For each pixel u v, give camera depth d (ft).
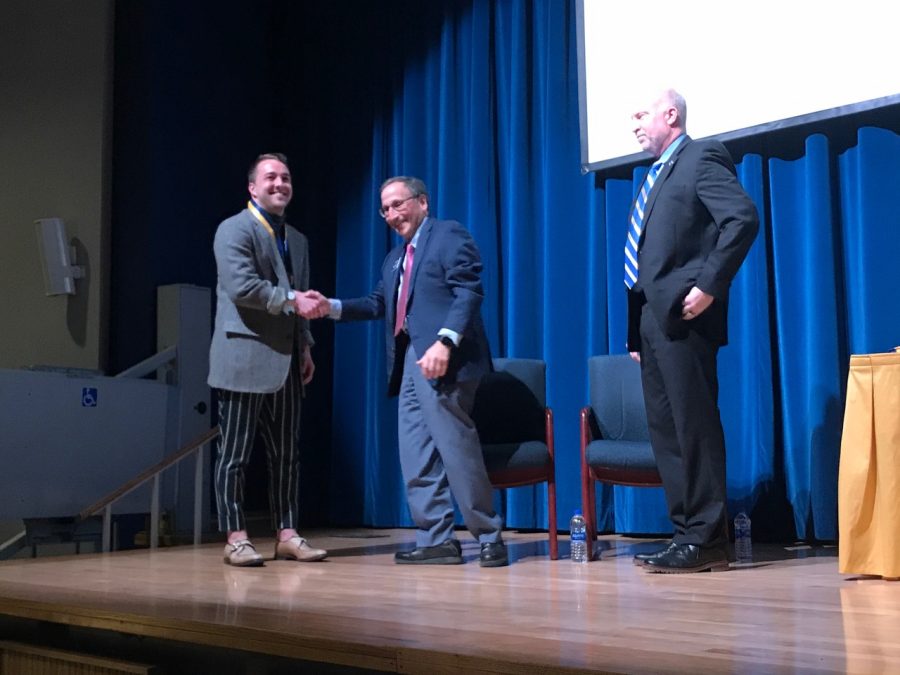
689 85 11.76
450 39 14.53
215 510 15.25
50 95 16.37
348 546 11.55
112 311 15.65
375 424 14.74
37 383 12.73
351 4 16.08
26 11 16.71
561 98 13.10
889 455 7.52
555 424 12.72
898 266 10.33
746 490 11.30
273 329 9.53
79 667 6.75
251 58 16.97
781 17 11.07
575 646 4.79
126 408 13.76
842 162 10.93
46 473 12.71
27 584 8.11
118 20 16.06
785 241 11.21
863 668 4.19
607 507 12.42
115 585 7.88
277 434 9.87
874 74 10.34
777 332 11.30
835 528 10.51
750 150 11.55
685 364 8.21
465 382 9.00
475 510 8.93
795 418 10.95
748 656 4.49
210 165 16.19
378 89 15.57
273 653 5.42
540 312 13.25
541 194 13.37
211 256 16.07
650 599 6.55
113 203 15.83
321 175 16.30
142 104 15.57
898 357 7.52
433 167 14.65
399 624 5.59
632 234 9.14
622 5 12.37
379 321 14.85
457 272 9.11
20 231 16.43
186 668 6.44
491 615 5.90
